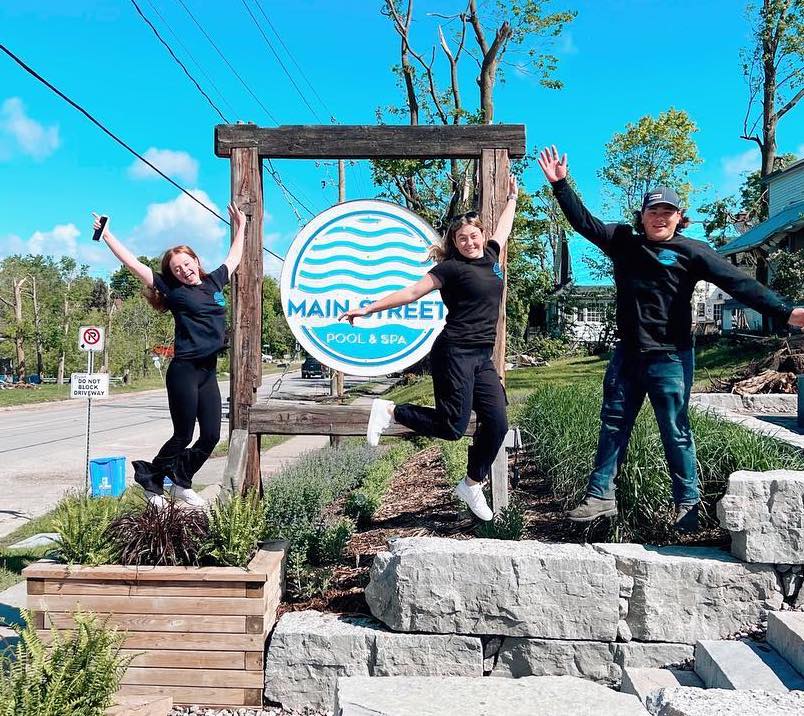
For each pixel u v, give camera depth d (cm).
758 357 1695
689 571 381
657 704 280
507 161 525
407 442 1297
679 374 402
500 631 385
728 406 1270
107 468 1082
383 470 862
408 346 546
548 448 638
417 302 545
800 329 389
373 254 545
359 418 525
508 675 388
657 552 396
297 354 598
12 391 4669
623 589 386
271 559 424
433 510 616
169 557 409
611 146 4819
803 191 2672
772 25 2888
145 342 6084
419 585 388
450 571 387
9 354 6097
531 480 647
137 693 398
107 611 401
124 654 398
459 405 398
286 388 3450
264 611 396
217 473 1427
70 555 414
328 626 402
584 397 784
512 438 518
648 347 399
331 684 392
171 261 440
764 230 2450
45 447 1892
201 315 443
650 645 382
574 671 384
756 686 318
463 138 525
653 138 4678
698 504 412
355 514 614
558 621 383
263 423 529
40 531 907
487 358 410
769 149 3023
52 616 402
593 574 381
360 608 429
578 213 406
